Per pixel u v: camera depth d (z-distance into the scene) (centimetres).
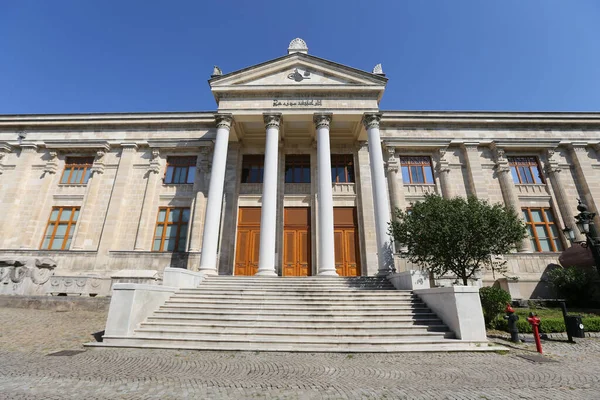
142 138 2325
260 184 2227
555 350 870
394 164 2197
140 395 514
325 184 1736
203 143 2262
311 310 1101
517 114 2306
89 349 858
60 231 2156
